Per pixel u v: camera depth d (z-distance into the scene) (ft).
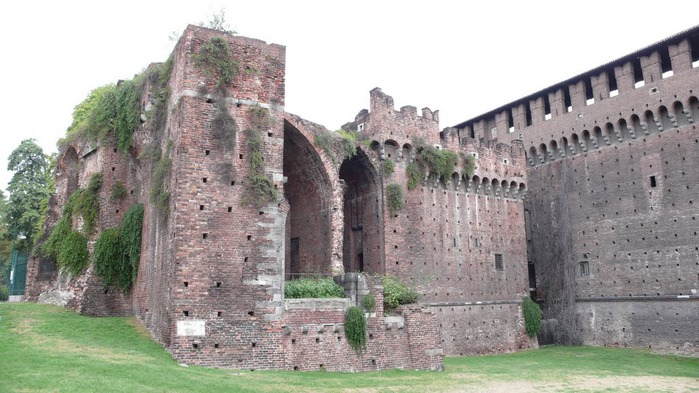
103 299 98.63
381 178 133.59
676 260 146.10
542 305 173.78
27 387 51.11
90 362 64.44
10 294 143.84
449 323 136.98
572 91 173.27
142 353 76.23
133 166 108.88
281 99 96.27
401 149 137.28
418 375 91.56
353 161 135.74
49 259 116.98
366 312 96.32
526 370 107.86
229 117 89.92
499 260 152.97
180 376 64.59
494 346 144.46
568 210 171.01
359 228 138.62
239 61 93.45
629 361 130.11
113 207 106.01
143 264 96.78
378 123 135.33
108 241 101.14
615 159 161.89
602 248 161.89
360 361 92.32
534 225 179.63
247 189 89.20
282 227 90.99
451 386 81.56
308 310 90.07
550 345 162.91
